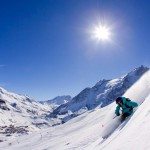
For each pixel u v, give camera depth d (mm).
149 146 5219
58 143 39969
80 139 30906
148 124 6629
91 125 42531
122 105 13156
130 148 6086
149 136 5719
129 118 11695
